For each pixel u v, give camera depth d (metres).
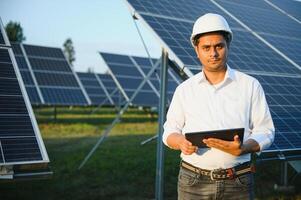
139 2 8.66
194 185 3.54
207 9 10.46
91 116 27.33
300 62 9.95
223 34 3.36
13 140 5.18
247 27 10.61
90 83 30.78
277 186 8.66
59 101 21.69
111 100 27.81
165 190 8.81
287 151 6.30
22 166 4.88
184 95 3.65
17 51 24.00
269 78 8.38
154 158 12.24
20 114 5.71
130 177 9.84
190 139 3.28
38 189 8.62
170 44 7.38
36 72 23.08
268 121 3.52
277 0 14.47
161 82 7.39
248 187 3.50
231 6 11.63
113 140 16.27
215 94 3.53
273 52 9.81
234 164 3.46
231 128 3.37
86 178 9.66
